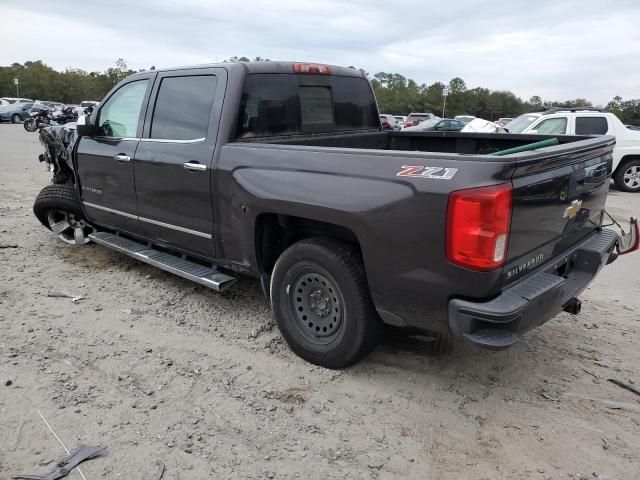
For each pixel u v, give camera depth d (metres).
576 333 4.20
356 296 3.22
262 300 4.70
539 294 2.81
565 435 2.95
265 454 2.75
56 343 3.82
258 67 4.04
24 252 5.86
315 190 3.22
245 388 3.32
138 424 2.94
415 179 2.81
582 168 3.37
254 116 4.01
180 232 4.34
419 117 40.53
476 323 2.73
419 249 2.83
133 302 4.59
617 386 3.43
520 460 2.75
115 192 4.95
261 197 3.50
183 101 4.21
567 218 3.32
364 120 5.14
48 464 2.62
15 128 28.62
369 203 2.97
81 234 6.04
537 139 4.48
